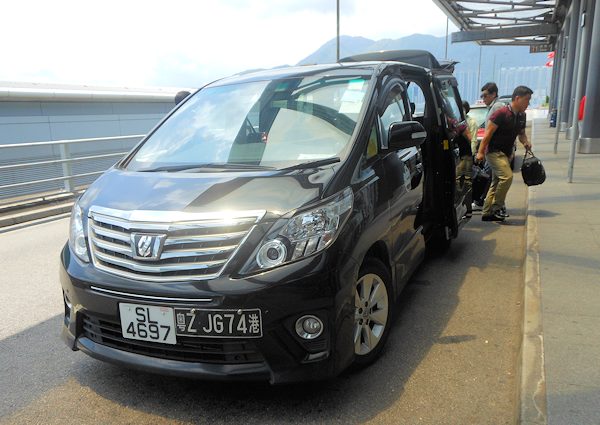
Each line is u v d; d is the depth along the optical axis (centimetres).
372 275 320
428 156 480
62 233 782
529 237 552
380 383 311
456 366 330
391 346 359
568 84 1927
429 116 484
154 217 273
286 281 257
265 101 390
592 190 793
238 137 365
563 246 516
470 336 373
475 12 2253
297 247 263
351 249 281
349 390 304
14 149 1051
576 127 844
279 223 266
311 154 330
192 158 356
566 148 1392
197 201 279
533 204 715
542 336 327
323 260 266
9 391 319
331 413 283
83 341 297
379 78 389
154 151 378
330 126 347
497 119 669
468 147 611
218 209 270
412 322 399
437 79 543
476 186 714
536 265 463
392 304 349
